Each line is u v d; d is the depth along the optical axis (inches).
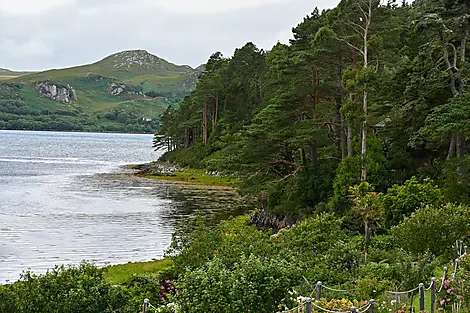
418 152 1481.3
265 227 1498.5
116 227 1455.5
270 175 1574.8
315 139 1477.6
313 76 1529.3
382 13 1386.6
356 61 1417.3
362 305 477.4
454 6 1277.1
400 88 1419.8
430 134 1184.2
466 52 1412.4
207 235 727.1
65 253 1124.5
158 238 1314.0
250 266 432.5
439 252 701.9
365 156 1279.5
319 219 850.1
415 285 571.5
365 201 939.3
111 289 430.3
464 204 1020.5
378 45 1293.1
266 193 1569.9
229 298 414.9
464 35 1286.9
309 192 1432.1
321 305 459.8
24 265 1011.9
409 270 586.9
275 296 426.9
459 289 494.9
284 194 1513.3
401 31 1462.8
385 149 1545.3
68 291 410.3
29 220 1524.4
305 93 1497.3
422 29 1333.7
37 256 1089.4
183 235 810.8
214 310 413.4
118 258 1090.7
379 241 935.7
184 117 4247.0
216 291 414.6
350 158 1305.4
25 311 397.1
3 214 1617.9
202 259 694.5
